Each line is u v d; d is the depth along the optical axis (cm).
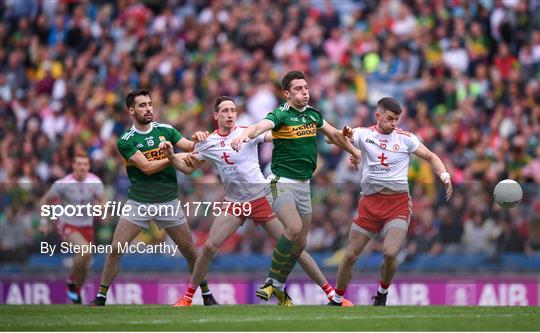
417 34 7344
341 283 3809
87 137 7038
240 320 3077
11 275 5216
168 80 7350
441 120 6569
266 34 7625
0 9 8475
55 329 2917
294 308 3550
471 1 7475
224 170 3769
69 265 5172
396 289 5106
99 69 7850
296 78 3641
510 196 3844
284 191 3666
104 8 8212
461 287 5091
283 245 3659
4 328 2945
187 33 7844
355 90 6994
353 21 7700
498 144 6347
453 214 5128
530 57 7088
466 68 7050
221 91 7112
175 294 5072
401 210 3691
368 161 3681
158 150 3834
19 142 7200
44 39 8275
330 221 5119
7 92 7938
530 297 5069
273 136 3691
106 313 3366
